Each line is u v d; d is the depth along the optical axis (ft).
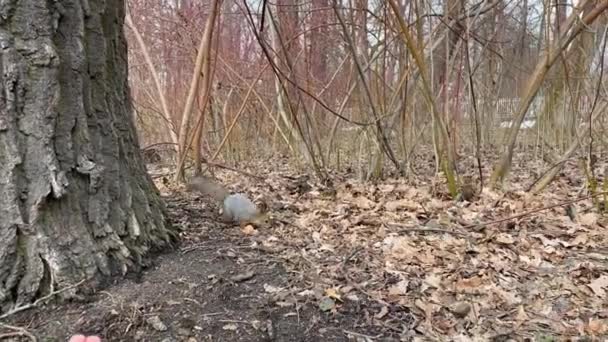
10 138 5.01
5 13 4.90
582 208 10.97
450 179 11.99
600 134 18.19
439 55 14.51
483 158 20.25
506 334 5.88
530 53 21.53
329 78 17.04
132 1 17.93
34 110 5.11
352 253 7.87
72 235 5.35
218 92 17.17
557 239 8.99
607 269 7.62
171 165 15.78
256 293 5.94
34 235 5.09
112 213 5.84
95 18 5.71
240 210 8.70
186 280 5.90
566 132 18.37
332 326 5.57
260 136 20.04
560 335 5.91
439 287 6.91
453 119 13.28
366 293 6.48
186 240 7.30
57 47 5.26
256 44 18.10
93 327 4.86
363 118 14.37
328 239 8.57
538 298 6.81
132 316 5.07
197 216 8.91
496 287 7.02
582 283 7.24
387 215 10.35
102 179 5.71
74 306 5.10
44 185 5.15
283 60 14.37
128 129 6.54
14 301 4.95
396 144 16.38
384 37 13.46
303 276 6.64
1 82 4.95
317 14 15.71
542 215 10.36
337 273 6.95
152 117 18.13
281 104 16.01
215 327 5.18
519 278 7.38
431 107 12.34
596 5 10.91
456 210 10.80
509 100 23.79
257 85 17.61
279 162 18.75
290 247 7.79
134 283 5.65
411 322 5.92
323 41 16.52
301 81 16.20
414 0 12.58
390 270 7.33
